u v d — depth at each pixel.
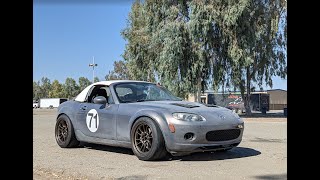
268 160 6.80
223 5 31.58
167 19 33.06
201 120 6.50
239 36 31.83
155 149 6.54
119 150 8.20
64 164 6.58
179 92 32.16
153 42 33.34
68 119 8.53
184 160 6.85
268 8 33.53
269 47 35.56
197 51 31.52
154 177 5.47
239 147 8.59
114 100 7.65
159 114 6.57
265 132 13.21
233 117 6.98
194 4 30.95
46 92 127.56
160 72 32.06
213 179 5.32
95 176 5.60
